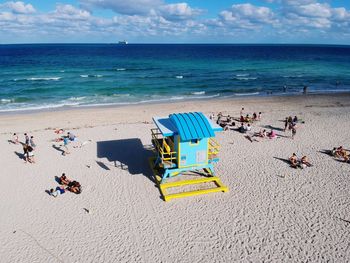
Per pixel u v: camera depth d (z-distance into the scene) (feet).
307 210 47.78
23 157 66.90
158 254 39.45
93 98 135.95
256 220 45.55
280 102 126.93
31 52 526.57
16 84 167.32
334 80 189.47
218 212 47.42
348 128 85.20
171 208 48.44
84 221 45.65
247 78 197.88
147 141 75.56
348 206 48.73
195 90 156.97
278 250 39.93
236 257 38.88
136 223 45.11
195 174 57.98
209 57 415.23
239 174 58.75
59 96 138.92
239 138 76.84
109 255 39.37
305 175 58.34
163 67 270.87
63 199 51.06
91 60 349.61
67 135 78.48
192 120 50.83
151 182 55.98
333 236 42.27
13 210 48.37
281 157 66.08
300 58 401.90
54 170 61.00
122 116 102.37
